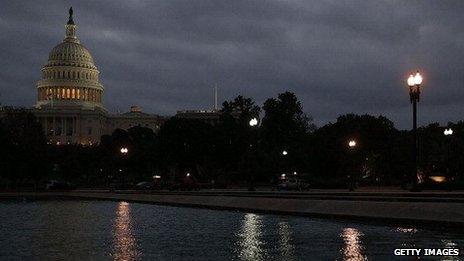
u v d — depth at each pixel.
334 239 23.77
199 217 37.62
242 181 114.19
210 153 128.00
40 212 43.81
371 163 105.44
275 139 136.88
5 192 89.62
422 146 97.88
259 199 44.56
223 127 132.25
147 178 131.00
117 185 98.12
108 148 160.38
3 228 29.69
